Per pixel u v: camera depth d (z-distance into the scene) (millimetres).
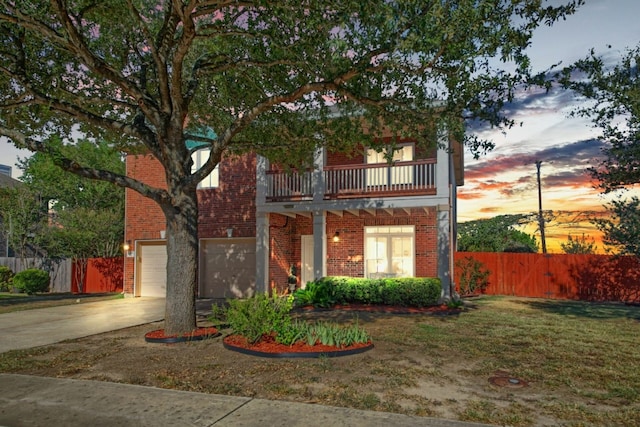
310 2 7195
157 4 10227
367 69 8172
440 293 14336
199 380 6215
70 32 8031
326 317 11992
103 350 8266
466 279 19969
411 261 16531
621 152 11203
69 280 24016
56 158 8414
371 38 7508
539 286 19344
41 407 5258
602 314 13273
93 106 11594
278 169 16484
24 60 9656
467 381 6164
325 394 5578
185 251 9344
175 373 6551
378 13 6727
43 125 11820
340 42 6707
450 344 8523
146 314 13562
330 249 17344
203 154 18172
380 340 8828
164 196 9180
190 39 8562
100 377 6484
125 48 10891
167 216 9422
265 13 8188
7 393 5793
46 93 10617
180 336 8758
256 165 16609
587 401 5406
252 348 7664
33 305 16344
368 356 7508
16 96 10547
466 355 7664
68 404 5340
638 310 14398
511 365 7027
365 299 14250
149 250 19219
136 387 5918
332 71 8305
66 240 23422
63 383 6180
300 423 4641
